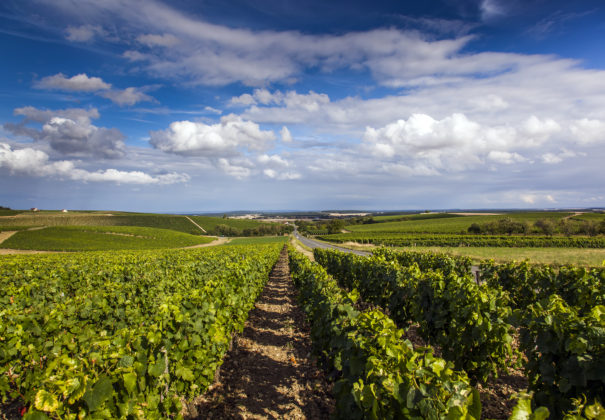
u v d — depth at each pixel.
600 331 3.12
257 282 11.88
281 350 7.21
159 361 3.51
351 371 3.35
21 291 8.26
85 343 4.27
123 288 8.30
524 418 1.71
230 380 5.78
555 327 3.54
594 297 6.51
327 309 5.20
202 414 4.71
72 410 2.62
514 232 54.03
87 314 6.13
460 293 5.45
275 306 11.66
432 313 6.12
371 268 9.79
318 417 4.55
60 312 5.27
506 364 4.77
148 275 10.46
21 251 48.94
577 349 3.14
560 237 39.66
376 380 2.75
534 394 3.71
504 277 9.41
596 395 3.11
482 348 4.77
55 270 12.71
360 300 11.19
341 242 61.62
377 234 70.75
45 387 2.52
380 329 3.63
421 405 2.25
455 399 2.16
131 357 3.12
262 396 5.20
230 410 4.81
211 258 16.12
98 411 2.69
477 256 24.72
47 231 64.06
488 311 4.99
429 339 6.29
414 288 6.81
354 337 3.75
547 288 8.03
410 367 2.58
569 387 3.16
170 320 4.09
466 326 5.01
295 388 5.43
